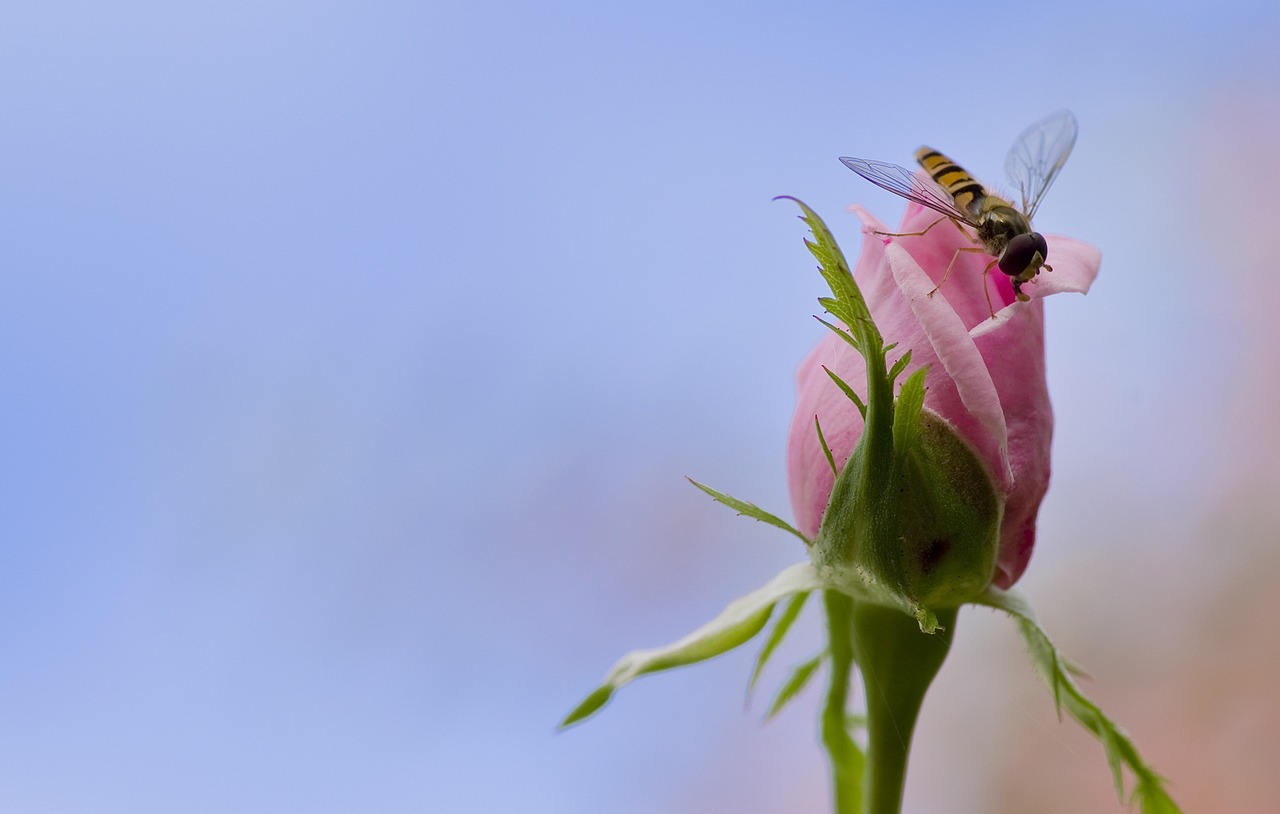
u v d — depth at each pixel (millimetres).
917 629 260
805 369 267
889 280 259
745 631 266
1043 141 281
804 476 262
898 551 253
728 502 258
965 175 261
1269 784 336
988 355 256
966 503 253
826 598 269
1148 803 268
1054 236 263
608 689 267
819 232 245
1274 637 343
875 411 251
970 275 259
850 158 265
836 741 280
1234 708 341
